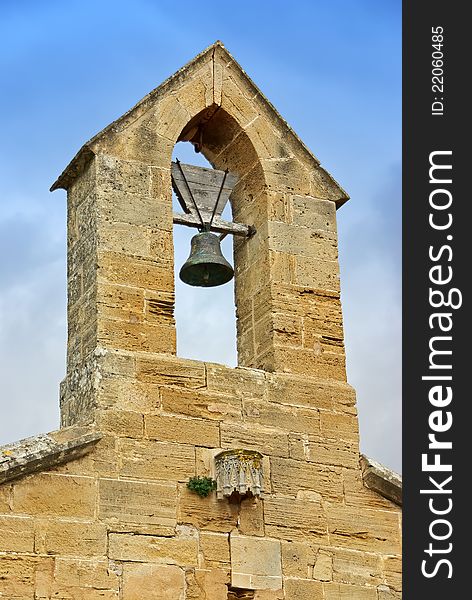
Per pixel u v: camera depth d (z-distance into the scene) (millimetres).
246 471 17453
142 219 18734
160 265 18578
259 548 17453
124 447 17250
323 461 18391
